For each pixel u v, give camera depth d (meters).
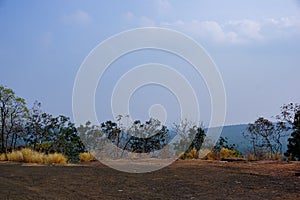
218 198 6.03
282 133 18.03
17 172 9.52
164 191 6.71
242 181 7.71
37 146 19.53
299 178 8.03
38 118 19.92
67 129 20.53
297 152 16.42
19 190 6.73
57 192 6.59
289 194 6.27
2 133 18.48
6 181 7.84
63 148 19.61
